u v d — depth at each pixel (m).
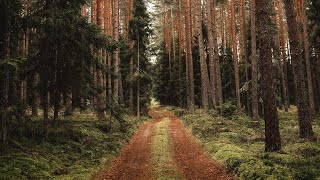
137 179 11.39
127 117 31.44
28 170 10.32
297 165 10.06
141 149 17.80
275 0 45.88
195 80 51.03
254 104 28.00
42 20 13.96
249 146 15.44
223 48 52.09
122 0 45.06
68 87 16.72
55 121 16.78
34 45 16.38
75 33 16.08
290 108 52.31
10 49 13.48
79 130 17.09
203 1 47.41
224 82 52.16
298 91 15.59
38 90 16.58
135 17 36.94
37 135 14.62
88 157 14.05
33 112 20.86
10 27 12.70
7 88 11.97
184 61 54.56
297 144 13.73
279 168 9.70
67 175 11.02
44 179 10.16
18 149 12.18
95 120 22.55
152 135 23.47
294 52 15.67
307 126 15.31
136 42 37.72
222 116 29.88
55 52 16.27
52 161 12.05
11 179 9.23
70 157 13.35
